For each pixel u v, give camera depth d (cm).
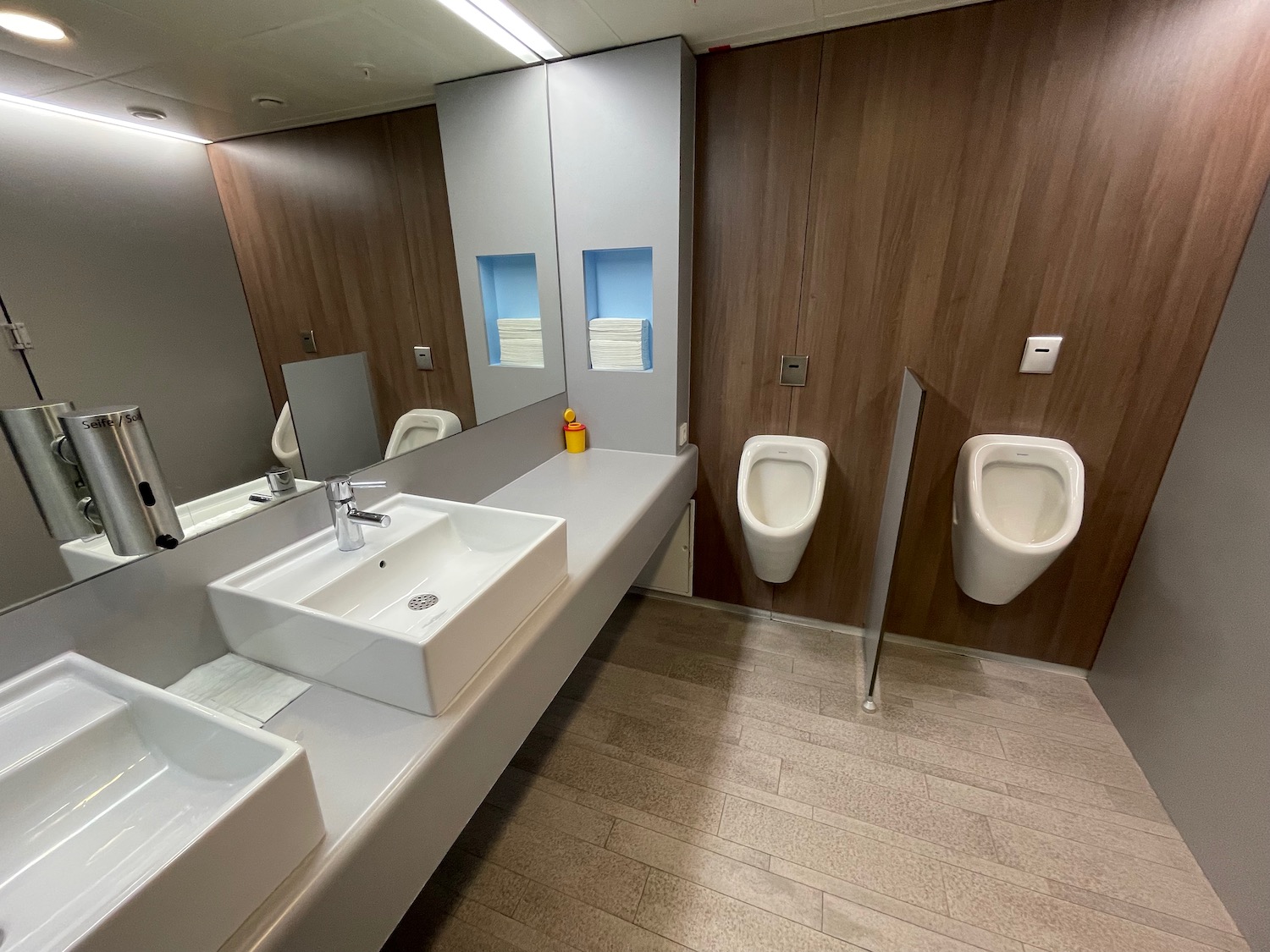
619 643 229
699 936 125
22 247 76
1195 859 140
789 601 238
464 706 90
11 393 75
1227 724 134
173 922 52
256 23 105
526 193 183
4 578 75
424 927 128
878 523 212
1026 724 184
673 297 191
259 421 110
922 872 138
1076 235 160
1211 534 147
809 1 143
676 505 206
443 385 159
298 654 95
